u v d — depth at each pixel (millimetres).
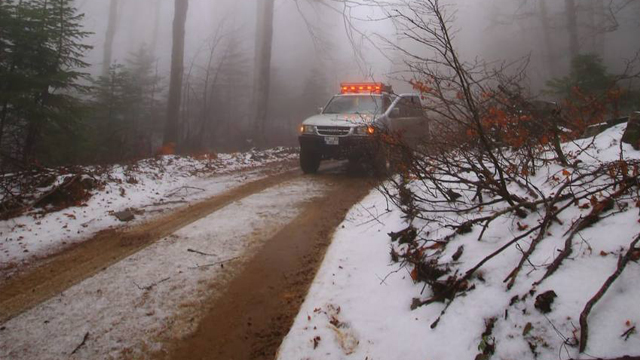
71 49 8688
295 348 2670
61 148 8398
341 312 3006
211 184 7555
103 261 4070
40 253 4262
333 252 4125
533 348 1967
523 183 3828
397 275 3322
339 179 7961
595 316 1915
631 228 2359
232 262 4047
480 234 3100
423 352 2328
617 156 3711
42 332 2898
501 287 2479
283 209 5777
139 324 3012
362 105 8406
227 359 2664
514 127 3861
